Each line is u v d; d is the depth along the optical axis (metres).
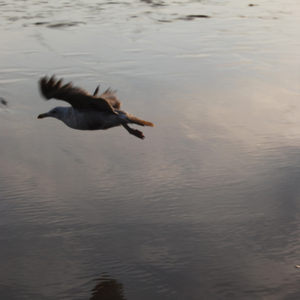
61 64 15.05
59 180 9.28
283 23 19.39
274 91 13.35
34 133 11.15
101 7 21.59
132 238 7.80
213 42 17.17
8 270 7.15
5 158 10.05
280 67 14.99
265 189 9.06
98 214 8.34
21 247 7.60
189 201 8.70
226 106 12.48
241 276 7.05
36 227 8.02
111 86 13.56
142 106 12.45
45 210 8.41
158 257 7.40
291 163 9.90
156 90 13.35
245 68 14.91
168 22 19.45
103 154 10.25
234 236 7.85
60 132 11.21
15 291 6.77
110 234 7.88
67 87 5.45
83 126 6.18
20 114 12.05
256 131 11.23
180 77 14.23
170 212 8.41
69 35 17.70
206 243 7.70
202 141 10.80
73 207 8.51
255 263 7.29
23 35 17.62
